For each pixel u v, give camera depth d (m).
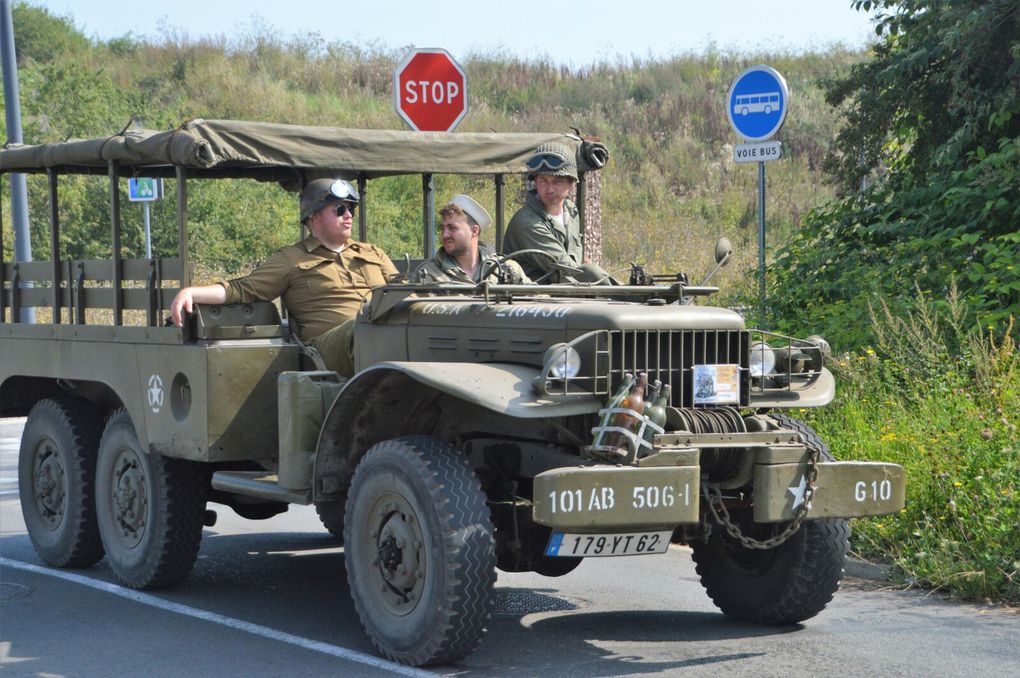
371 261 7.83
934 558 7.41
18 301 9.03
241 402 7.16
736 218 30.50
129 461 7.93
